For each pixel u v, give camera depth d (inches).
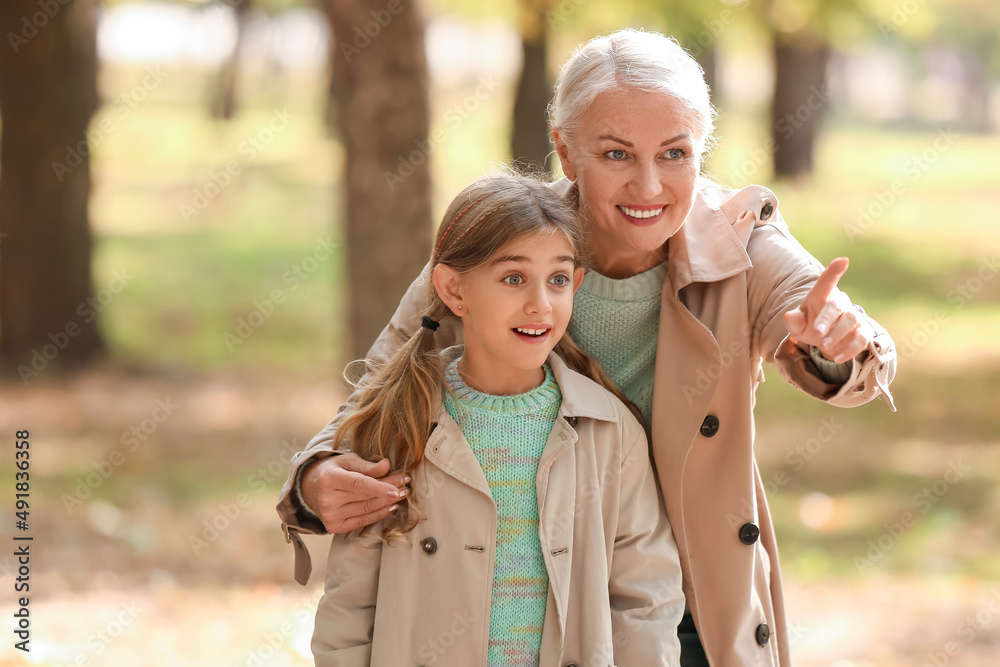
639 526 104.6
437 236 106.3
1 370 477.1
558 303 101.0
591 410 103.1
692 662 114.7
